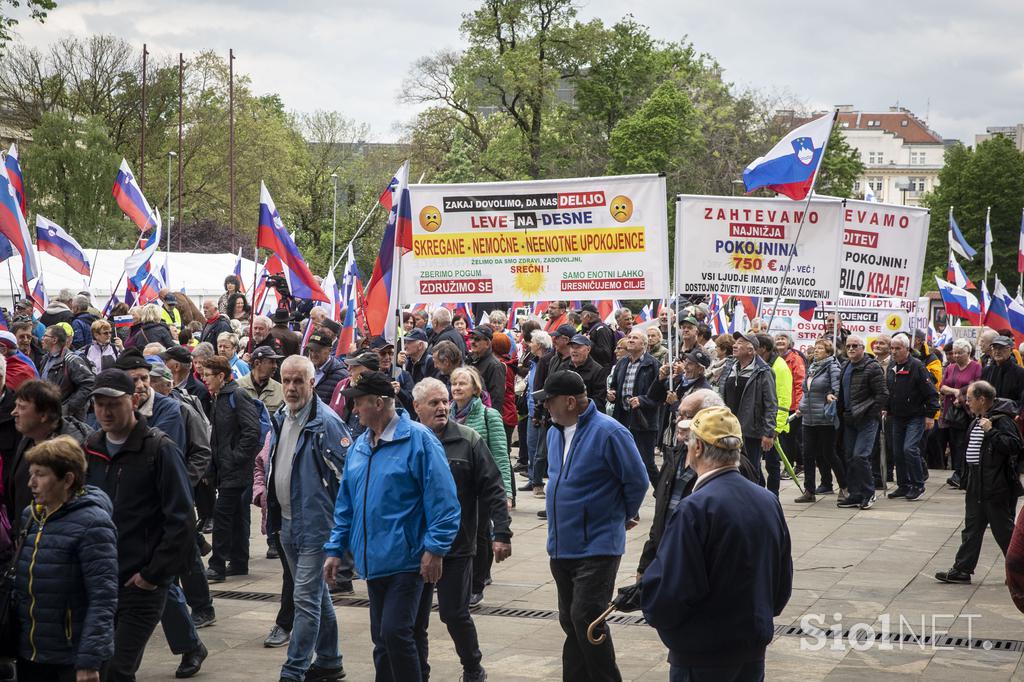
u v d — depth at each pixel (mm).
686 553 4445
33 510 5199
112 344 15695
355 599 9117
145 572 5750
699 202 13117
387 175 59000
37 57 53188
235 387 9797
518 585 9609
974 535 9680
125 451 5879
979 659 7438
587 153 52656
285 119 73250
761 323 18500
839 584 9688
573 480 6242
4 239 15102
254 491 7523
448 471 6121
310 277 14352
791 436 15992
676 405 11891
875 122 176750
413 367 12477
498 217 11859
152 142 57688
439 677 7074
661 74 57688
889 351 15352
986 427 9586
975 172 64812
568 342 13391
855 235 14578
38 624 5082
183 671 6961
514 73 46750
